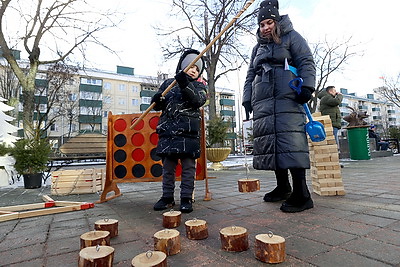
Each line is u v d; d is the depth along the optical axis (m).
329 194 2.61
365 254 1.15
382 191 2.72
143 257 0.99
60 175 3.52
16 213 2.08
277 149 2.03
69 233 1.65
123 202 2.72
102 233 1.32
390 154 10.37
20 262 1.21
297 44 2.15
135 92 36.81
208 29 11.16
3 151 4.85
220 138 7.99
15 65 7.60
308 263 1.08
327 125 2.68
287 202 2.05
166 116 2.30
